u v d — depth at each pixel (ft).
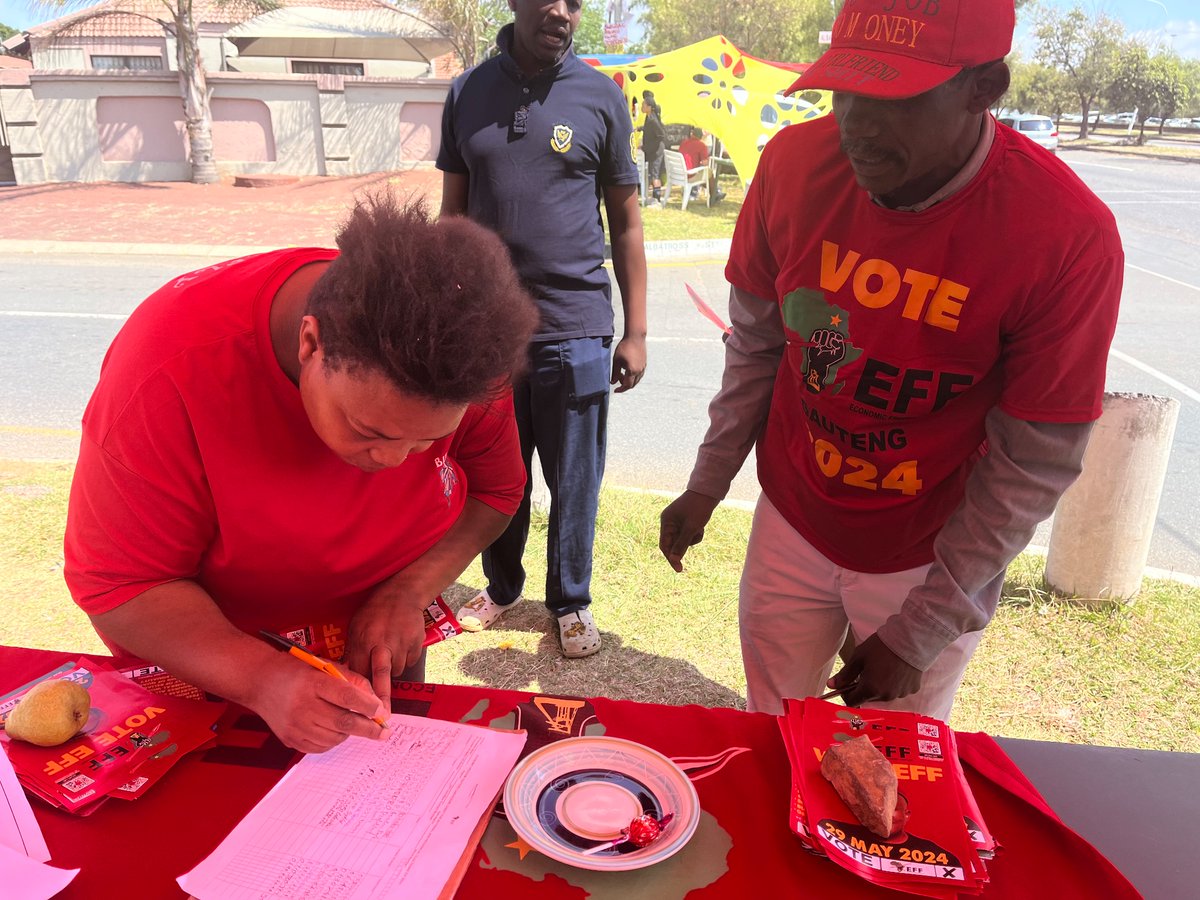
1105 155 90.43
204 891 3.29
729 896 3.42
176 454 3.76
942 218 4.67
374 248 3.08
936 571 5.01
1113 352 22.71
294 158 52.29
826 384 5.36
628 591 10.84
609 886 3.43
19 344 20.63
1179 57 116.57
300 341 3.39
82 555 3.90
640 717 4.44
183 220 39.09
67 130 49.29
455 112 8.69
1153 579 11.34
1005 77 4.33
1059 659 9.62
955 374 4.95
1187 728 8.59
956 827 3.73
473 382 3.09
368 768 3.96
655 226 41.09
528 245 8.36
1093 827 3.89
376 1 64.34
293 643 4.59
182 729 4.13
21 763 3.88
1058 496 4.83
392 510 4.53
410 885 3.36
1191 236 42.39
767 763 4.15
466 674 9.23
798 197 5.26
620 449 15.66
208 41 64.90
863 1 4.46
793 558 6.09
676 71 31.40
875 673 5.05
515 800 3.75
